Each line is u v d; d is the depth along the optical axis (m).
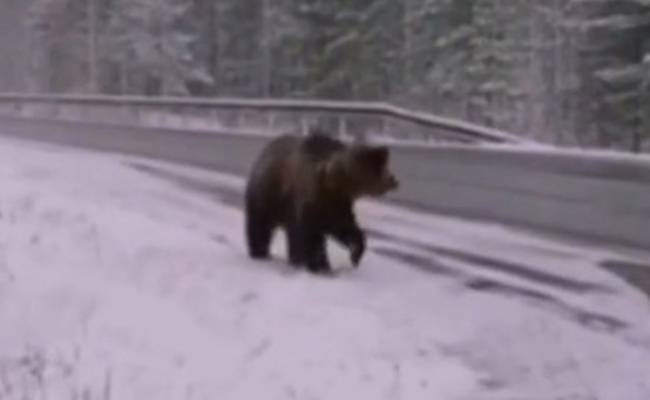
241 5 77.31
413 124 26.02
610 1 48.31
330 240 15.49
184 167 27.95
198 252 13.95
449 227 17.73
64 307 10.58
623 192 15.46
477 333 10.74
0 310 10.29
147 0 73.94
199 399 8.50
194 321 10.74
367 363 9.59
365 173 12.57
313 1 66.69
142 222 16.20
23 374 8.79
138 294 11.43
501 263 14.30
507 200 18.12
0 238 13.45
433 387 9.11
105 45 79.94
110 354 9.41
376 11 64.06
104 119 47.59
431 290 12.48
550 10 55.28
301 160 13.06
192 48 78.81
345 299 11.62
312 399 8.63
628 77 46.50
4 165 26.03
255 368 9.30
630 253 14.91
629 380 9.59
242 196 21.53
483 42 57.88
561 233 16.72
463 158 19.31
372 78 64.94
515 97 56.97
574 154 16.53
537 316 11.37
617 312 11.74
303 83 69.88
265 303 11.40
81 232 14.52
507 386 9.31
